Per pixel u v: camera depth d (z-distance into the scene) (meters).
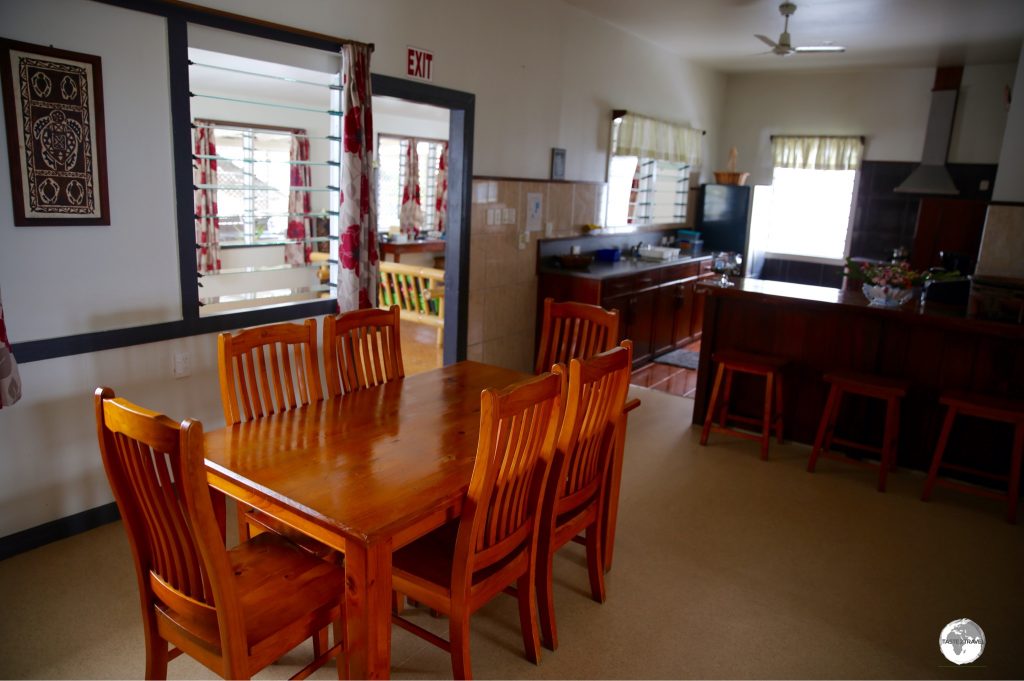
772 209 8.10
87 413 2.82
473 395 2.68
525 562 2.16
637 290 5.70
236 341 2.30
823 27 5.33
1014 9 4.61
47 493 2.75
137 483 1.61
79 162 2.64
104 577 2.57
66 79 2.56
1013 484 3.39
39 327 2.63
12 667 2.09
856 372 3.91
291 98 7.10
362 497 1.77
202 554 1.53
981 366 3.72
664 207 7.42
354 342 2.77
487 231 4.76
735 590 2.71
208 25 2.94
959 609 2.65
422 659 2.25
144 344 2.95
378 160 8.82
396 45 3.83
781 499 3.56
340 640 2.01
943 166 6.86
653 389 5.42
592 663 2.26
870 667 2.30
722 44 6.22
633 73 6.13
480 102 4.50
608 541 2.77
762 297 4.18
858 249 7.59
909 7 4.62
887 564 2.96
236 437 2.15
